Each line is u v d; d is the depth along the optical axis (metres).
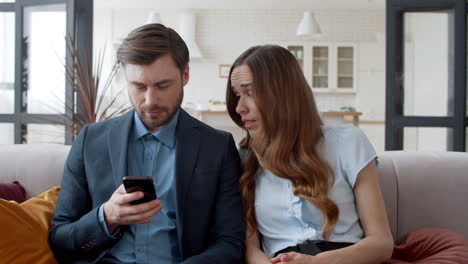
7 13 3.52
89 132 1.40
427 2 3.01
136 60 1.21
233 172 1.40
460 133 2.98
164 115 1.27
